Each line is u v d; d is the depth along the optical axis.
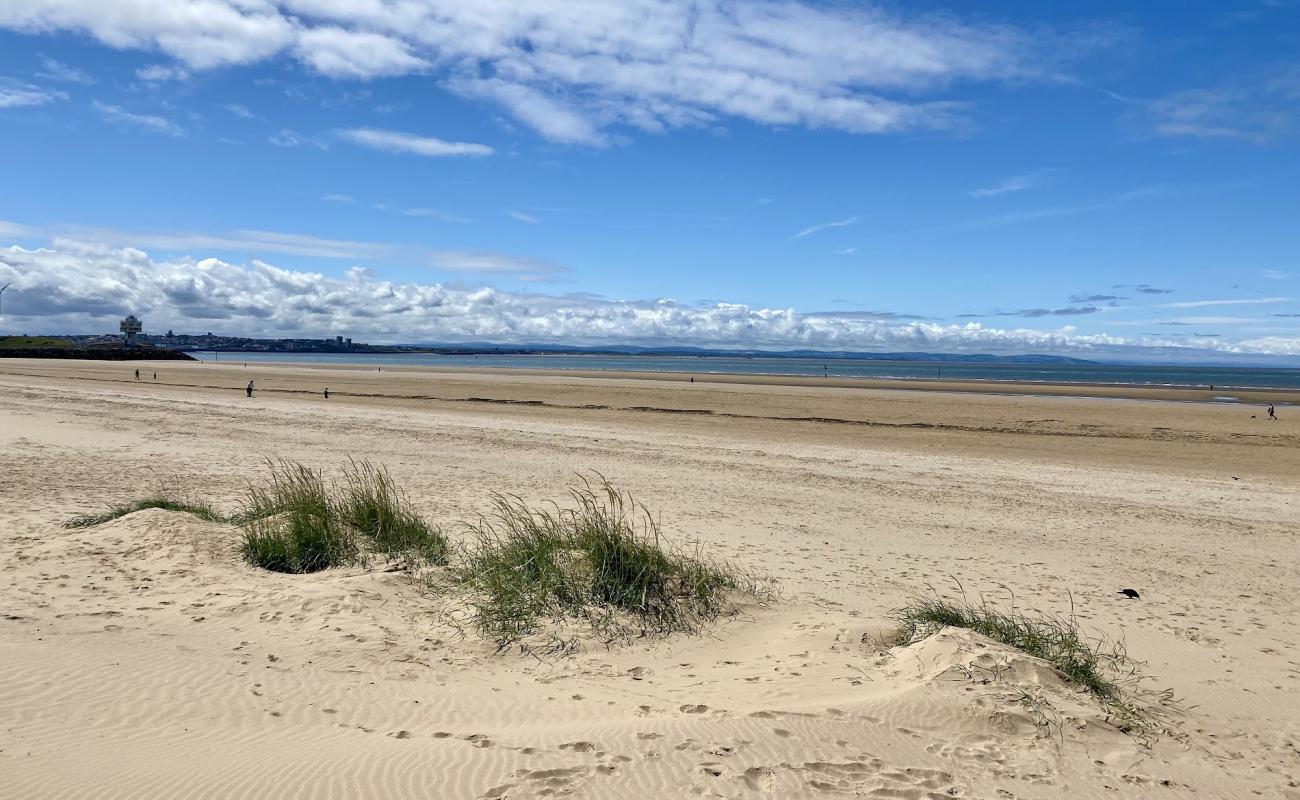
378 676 4.99
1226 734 4.88
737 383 61.38
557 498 13.10
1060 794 3.88
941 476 17.42
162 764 3.57
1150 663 6.12
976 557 10.08
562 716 4.46
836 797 3.62
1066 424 30.77
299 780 3.49
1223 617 7.66
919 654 5.30
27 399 31.06
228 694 4.49
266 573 7.37
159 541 7.96
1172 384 75.44
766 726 4.22
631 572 6.80
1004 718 4.52
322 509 8.52
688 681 5.16
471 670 5.26
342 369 80.06
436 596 6.87
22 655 4.74
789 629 6.29
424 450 19.31
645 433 24.80
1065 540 11.42
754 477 16.39
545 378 63.47
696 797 3.51
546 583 6.64
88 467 14.56
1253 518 13.64
